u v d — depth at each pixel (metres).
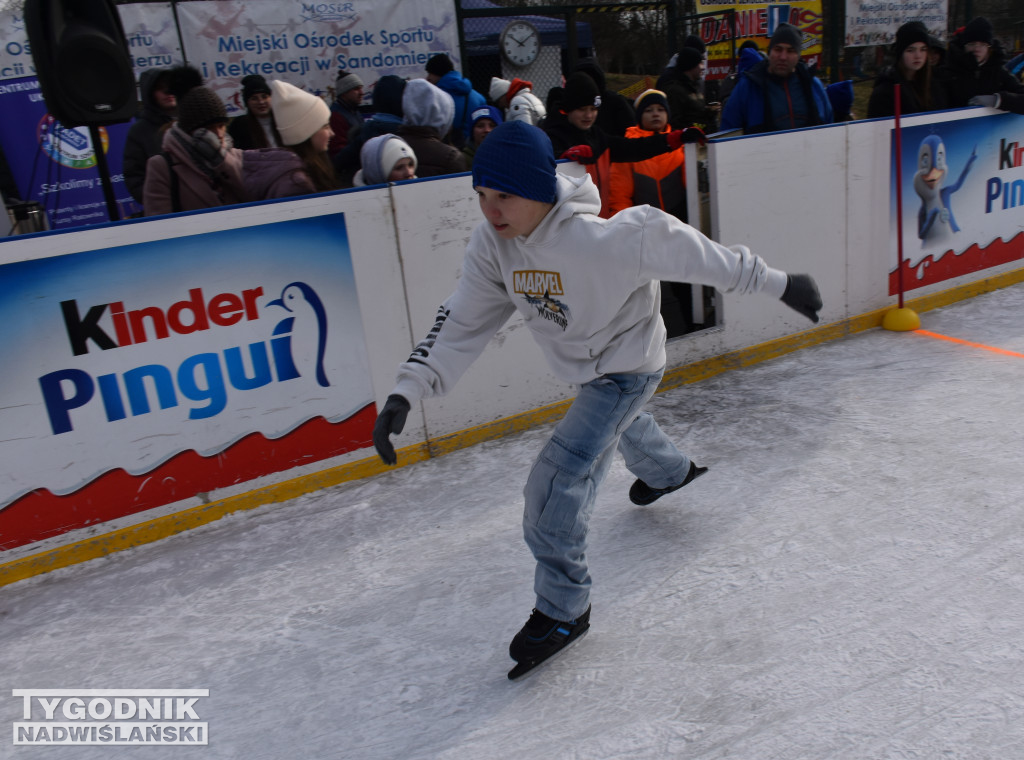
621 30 8.55
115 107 2.88
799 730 1.75
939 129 4.46
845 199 4.25
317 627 2.32
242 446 3.04
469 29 7.15
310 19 6.15
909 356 4.03
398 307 3.24
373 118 4.02
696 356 3.97
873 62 8.98
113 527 2.86
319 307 3.08
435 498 3.06
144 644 2.32
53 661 2.28
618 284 1.80
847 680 1.89
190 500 2.98
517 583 2.46
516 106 4.71
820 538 2.51
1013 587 2.18
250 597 2.51
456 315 2.02
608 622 2.21
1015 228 4.98
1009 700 1.77
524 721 1.87
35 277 2.58
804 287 1.89
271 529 2.94
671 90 5.11
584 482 2.00
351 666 2.14
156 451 2.89
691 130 3.63
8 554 2.71
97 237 2.65
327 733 1.90
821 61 8.97
